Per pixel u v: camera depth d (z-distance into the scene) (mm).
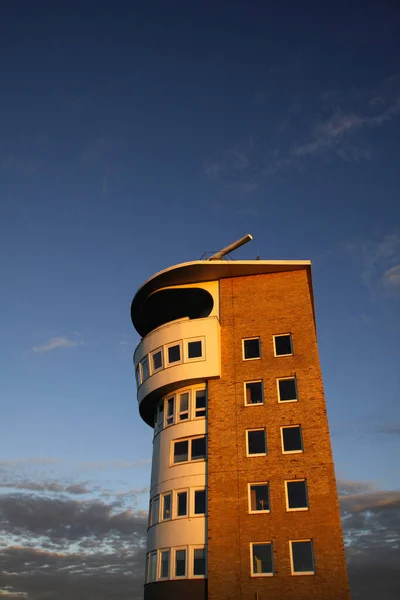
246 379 33281
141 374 37281
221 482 30469
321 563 26844
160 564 30578
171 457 33156
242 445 31219
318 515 28094
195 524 30234
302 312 34719
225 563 28266
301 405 31484
